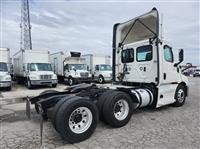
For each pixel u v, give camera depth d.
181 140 3.92
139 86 6.48
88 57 21.44
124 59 7.20
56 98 4.68
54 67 20.12
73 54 18.75
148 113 6.13
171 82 6.63
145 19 6.23
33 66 14.88
